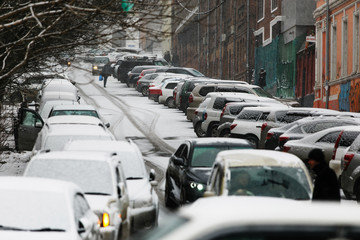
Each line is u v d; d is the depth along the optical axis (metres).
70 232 18.08
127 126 83.44
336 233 8.53
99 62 167.88
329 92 104.94
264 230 8.55
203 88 81.31
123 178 27.12
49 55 33.44
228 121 64.25
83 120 43.31
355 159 36.28
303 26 125.56
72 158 25.92
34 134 55.66
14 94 44.12
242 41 156.88
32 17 22.86
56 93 73.69
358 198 35.94
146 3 24.72
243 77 155.50
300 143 45.09
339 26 101.62
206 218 8.81
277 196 23.02
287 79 129.12
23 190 19.31
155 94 116.62
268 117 57.09
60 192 19.34
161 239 8.77
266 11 141.38
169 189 37.44
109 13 23.67
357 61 94.56
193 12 25.12
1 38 31.44
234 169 23.83
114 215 23.38
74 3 24.91
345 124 49.50
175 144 68.31
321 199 22.25
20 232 17.86
